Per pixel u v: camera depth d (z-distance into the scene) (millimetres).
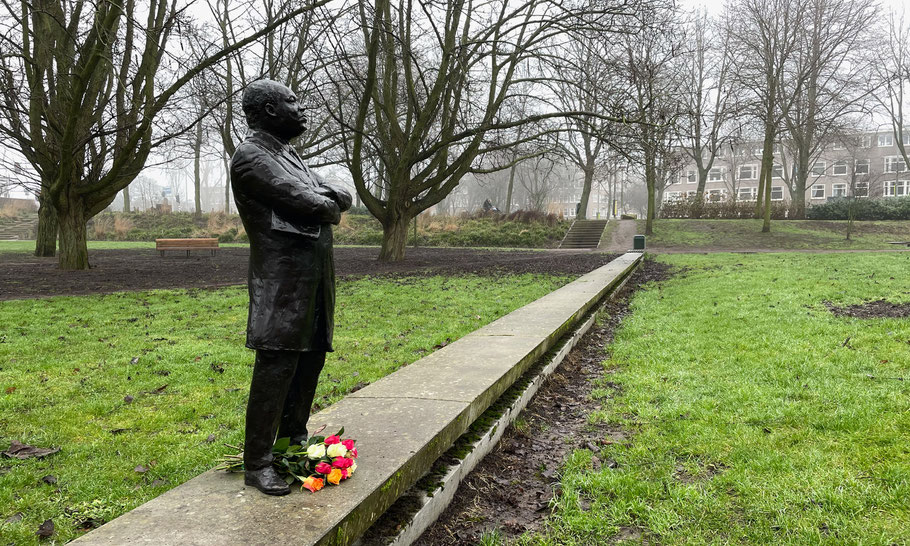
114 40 14695
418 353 6727
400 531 2605
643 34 16594
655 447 3963
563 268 18812
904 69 38219
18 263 20734
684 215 45688
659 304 10602
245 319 9102
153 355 6465
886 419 3936
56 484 3336
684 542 2758
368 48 17656
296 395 2795
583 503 3264
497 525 3066
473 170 21781
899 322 7047
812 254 22141
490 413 4219
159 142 14367
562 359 6551
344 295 12180
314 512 2248
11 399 4863
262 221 2436
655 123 16812
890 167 68812
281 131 2611
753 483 3242
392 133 20734
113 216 51156
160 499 2383
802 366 5504
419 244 40375
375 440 3111
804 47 37875
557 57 17594
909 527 2664
